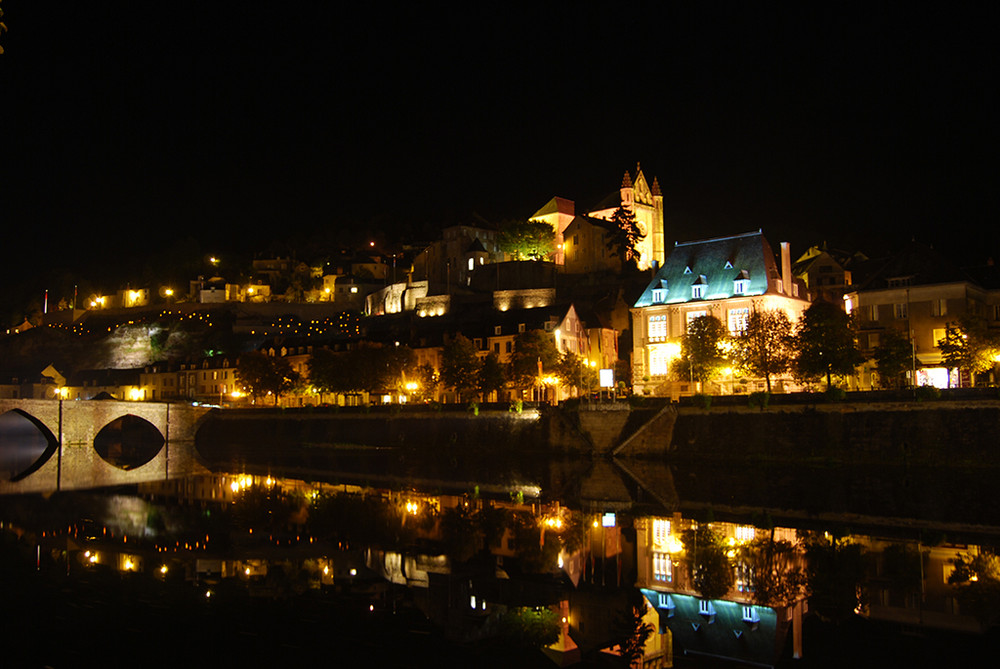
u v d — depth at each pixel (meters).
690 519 55.94
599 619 34.56
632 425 85.62
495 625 33.94
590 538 50.50
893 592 37.12
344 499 68.75
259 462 106.00
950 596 36.31
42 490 78.88
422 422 106.31
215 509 64.25
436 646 31.19
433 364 135.62
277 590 38.91
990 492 59.38
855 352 82.38
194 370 182.50
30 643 31.00
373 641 31.72
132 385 193.00
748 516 56.56
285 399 153.12
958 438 66.75
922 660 29.23
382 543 49.88
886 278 94.62
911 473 65.81
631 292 152.88
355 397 140.62
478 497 68.94
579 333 132.75
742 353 91.25
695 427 81.62
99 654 30.00
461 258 184.12
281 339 181.38
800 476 69.12
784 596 36.97
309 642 31.59
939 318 90.62
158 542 50.66
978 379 86.62
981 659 29.16
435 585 40.06
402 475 86.62
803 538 48.59
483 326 134.88
